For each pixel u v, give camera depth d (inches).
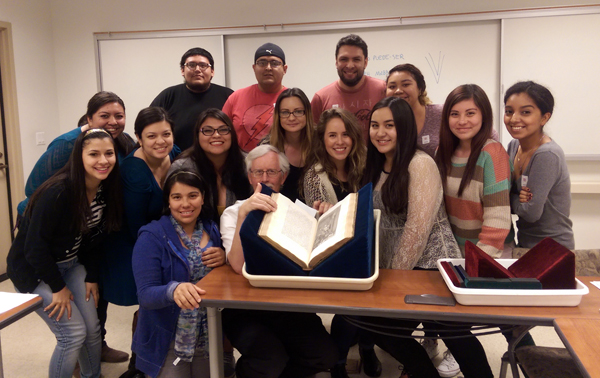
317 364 66.1
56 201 65.0
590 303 50.1
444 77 136.9
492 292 48.6
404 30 136.9
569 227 75.1
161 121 75.9
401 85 92.7
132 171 75.6
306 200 74.2
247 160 72.8
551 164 71.2
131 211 76.1
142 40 150.5
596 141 130.3
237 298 52.5
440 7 134.0
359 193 61.5
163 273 64.1
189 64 111.3
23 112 144.5
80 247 74.7
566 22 127.5
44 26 152.0
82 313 74.5
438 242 65.7
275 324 66.9
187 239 68.0
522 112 73.1
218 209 78.2
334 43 141.4
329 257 52.4
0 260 141.7
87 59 155.2
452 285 50.6
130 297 79.7
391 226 67.2
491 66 133.9
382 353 92.8
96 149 65.6
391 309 49.1
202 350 67.1
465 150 69.1
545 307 49.1
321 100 108.2
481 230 67.9
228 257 62.9
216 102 115.6
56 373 71.6
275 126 81.9
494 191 64.4
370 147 68.7
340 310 49.8
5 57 138.5
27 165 146.9
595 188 128.5
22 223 68.4
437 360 87.9
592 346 41.1
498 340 97.1
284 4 142.3
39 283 71.2
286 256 54.1
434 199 63.1
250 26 144.6
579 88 129.4
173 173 68.6
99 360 79.0
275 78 103.0
